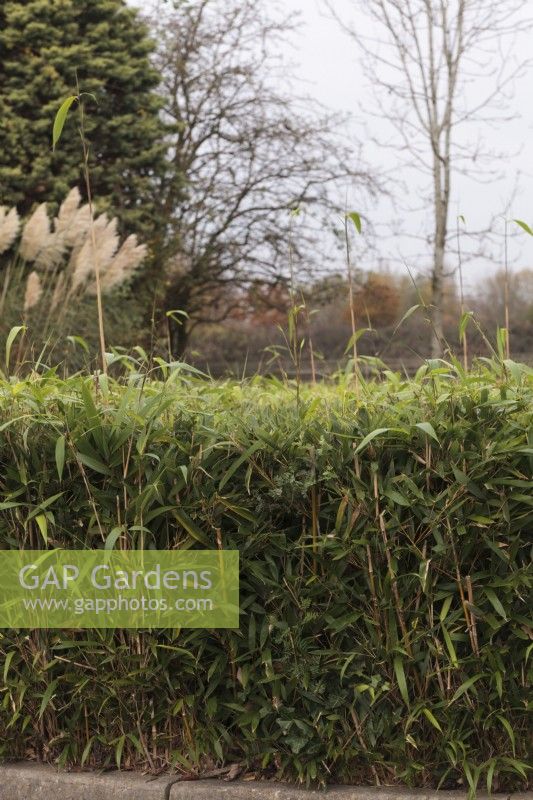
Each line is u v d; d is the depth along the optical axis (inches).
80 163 464.8
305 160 538.3
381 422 80.0
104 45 473.4
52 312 334.0
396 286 407.2
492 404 78.6
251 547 81.4
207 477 81.7
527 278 404.8
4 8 463.5
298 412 86.1
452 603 80.3
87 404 82.2
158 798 82.7
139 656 83.4
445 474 78.1
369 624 79.7
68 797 84.6
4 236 345.7
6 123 449.1
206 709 83.4
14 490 85.6
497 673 77.1
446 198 397.4
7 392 90.3
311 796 80.7
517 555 79.4
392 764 81.0
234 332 564.1
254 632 81.5
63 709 86.7
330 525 81.4
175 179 514.6
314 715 81.0
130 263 356.8
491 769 78.0
